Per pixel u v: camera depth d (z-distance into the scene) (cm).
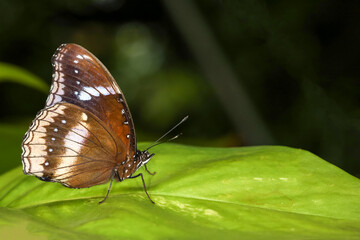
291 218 51
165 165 55
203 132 103
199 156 55
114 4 111
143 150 56
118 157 54
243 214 51
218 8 93
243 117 81
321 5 83
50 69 127
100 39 133
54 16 122
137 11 113
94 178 54
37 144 54
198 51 82
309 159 54
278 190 52
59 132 54
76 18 122
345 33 84
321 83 84
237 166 54
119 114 54
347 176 53
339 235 50
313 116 84
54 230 50
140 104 118
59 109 54
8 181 55
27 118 77
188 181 53
